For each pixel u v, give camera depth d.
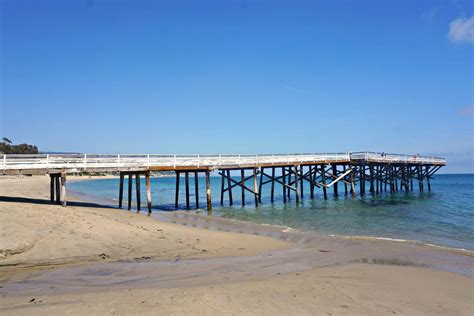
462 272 9.48
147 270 8.78
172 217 20.39
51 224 12.57
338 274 8.77
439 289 7.87
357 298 6.91
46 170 18.31
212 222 18.69
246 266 9.54
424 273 9.20
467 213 23.23
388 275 8.84
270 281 7.78
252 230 16.23
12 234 10.59
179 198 39.59
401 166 40.38
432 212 23.73
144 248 11.02
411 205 28.03
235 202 32.34
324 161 30.98
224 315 5.65
